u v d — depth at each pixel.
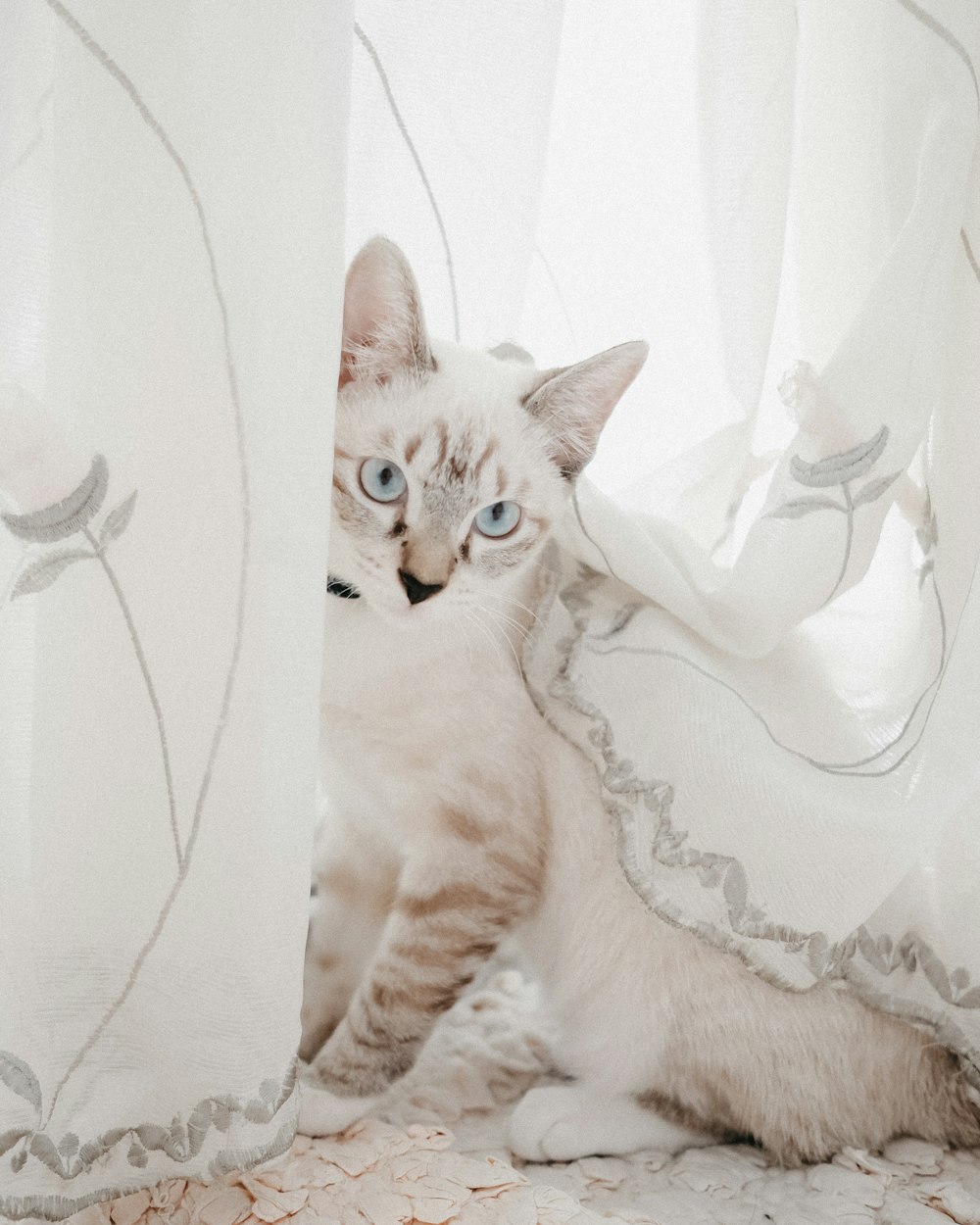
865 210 1.04
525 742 1.00
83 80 0.68
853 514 0.94
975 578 0.97
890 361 0.93
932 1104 1.00
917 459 1.07
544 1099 1.00
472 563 0.96
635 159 1.11
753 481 1.13
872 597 1.14
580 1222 0.83
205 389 0.72
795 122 1.05
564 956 1.05
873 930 0.99
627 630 0.97
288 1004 0.78
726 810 0.90
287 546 0.73
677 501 1.10
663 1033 1.00
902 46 0.96
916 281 0.93
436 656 0.98
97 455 0.71
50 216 0.70
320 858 1.17
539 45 0.92
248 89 0.68
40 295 0.71
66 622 0.74
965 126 0.94
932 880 1.02
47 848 0.76
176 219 0.70
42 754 0.75
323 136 0.70
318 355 0.72
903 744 0.98
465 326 1.00
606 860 1.01
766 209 1.03
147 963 0.77
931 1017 0.97
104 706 0.76
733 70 1.01
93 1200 0.76
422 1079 1.07
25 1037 0.72
